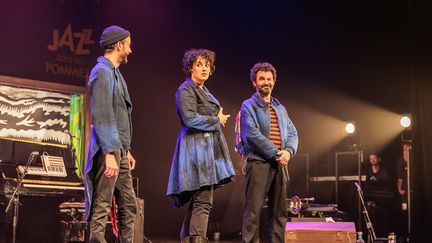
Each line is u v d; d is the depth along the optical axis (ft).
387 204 32.32
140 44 32.99
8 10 25.91
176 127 34.47
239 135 16.78
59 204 23.22
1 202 21.56
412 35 28.99
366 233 31.30
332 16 34.58
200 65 15.43
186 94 14.94
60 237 22.88
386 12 33.27
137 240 19.83
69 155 25.18
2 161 22.33
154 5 33.04
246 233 15.92
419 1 28.73
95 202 12.61
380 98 35.40
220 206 33.09
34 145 24.62
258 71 17.04
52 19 26.94
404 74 33.99
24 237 22.59
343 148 36.22
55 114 26.89
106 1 28.50
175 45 33.94
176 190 14.87
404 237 31.01
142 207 20.22
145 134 33.78
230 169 14.94
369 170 33.04
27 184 21.86
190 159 14.64
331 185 33.35
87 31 27.68
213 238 30.99
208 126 14.71
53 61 26.81
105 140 12.37
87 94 27.37
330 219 19.12
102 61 13.17
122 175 13.05
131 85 33.19
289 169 33.96
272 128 16.63
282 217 16.19
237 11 34.58
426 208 28.22
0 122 25.55
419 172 28.58
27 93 26.35
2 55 25.66
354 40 34.73
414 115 28.91
